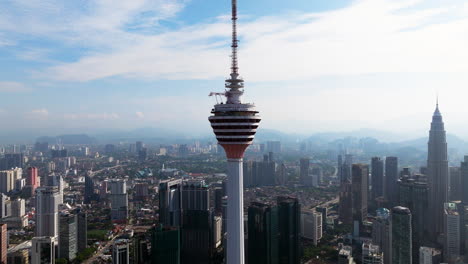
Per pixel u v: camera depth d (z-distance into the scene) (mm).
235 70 151375
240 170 149750
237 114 144625
